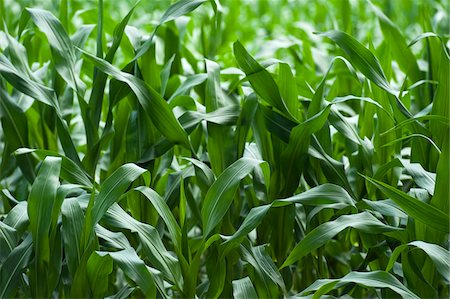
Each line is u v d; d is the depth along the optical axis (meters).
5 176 3.83
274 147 3.63
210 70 3.68
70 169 3.44
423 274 3.44
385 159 3.70
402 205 3.26
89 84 4.65
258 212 3.31
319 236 3.28
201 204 3.80
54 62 3.59
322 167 3.60
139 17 7.69
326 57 4.75
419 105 4.07
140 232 3.27
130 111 3.77
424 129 3.55
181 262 3.31
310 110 3.61
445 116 3.51
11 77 3.51
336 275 3.85
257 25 7.48
